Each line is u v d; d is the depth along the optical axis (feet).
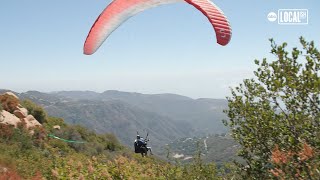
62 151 98.94
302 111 21.50
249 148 25.57
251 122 24.76
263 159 24.18
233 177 26.58
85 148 114.62
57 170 54.49
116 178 53.31
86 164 66.44
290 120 21.72
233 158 27.09
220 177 30.73
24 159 68.74
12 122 93.76
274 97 23.11
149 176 54.90
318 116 21.22
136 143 81.20
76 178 52.54
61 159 70.69
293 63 22.38
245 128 25.49
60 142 105.50
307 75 21.26
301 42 22.29
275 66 22.97
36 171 59.41
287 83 22.02
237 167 26.43
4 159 60.59
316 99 21.25
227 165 27.35
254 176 24.53
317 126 21.18
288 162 15.15
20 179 53.42
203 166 32.94
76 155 96.22
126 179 53.42
